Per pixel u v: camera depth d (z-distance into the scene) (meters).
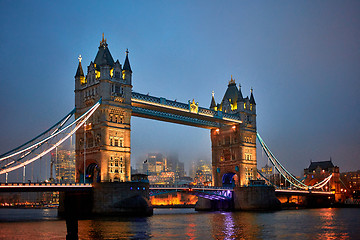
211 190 144.75
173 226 86.06
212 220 103.56
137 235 70.50
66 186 104.25
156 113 134.12
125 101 120.44
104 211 106.06
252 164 162.12
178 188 133.12
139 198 108.50
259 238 69.25
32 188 98.00
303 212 139.00
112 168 115.00
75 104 124.88
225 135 164.75
